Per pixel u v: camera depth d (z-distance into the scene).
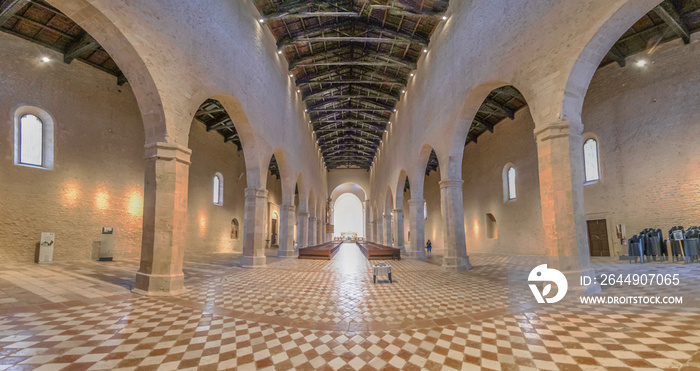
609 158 13.64
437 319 5.18
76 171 13.66
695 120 11.23
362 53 19.84
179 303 6.36
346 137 35.44
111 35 6.69
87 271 10.19
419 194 17.94
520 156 18.80
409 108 19.75
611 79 13.66
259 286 8.43
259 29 13.95
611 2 5.90
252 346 4.05
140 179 16.20
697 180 11.08
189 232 19.64
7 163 11.73
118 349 3.92
